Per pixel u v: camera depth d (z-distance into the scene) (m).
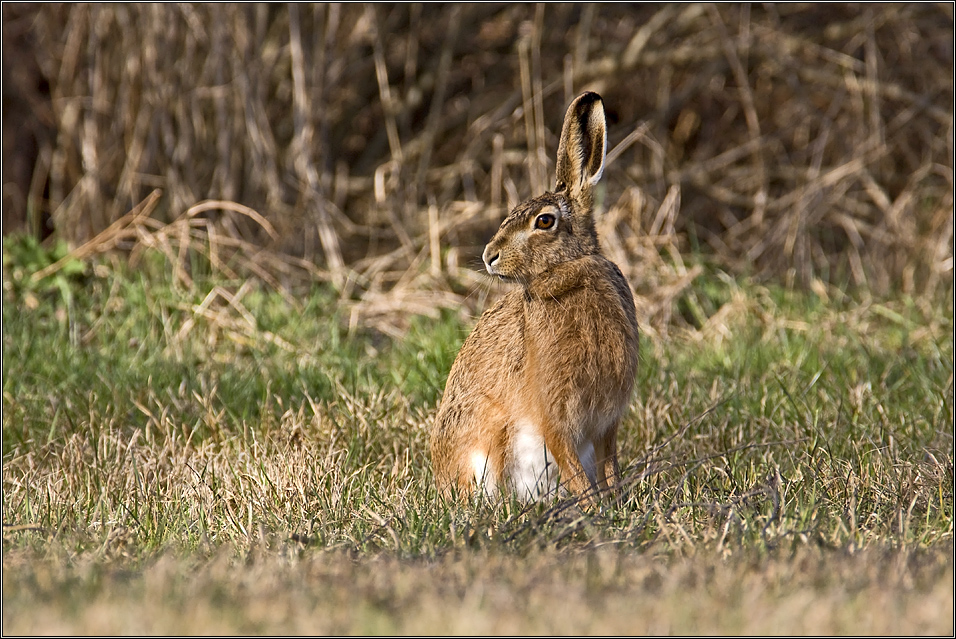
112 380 12.29
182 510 8.41
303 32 19.58
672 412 11.21
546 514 7.35
